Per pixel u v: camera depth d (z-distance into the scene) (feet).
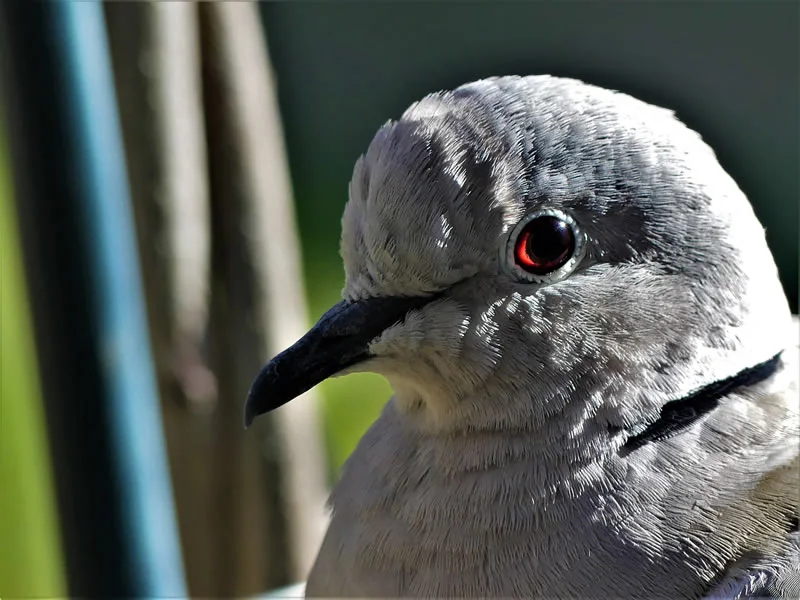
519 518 2.78
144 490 2.91
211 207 2.96
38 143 2.88
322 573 2.82
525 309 2.78
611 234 2.77
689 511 2.77
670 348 2.78
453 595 2.78
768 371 2.80
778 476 2.77
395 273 2.78
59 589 3.14
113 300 2.89
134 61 2.92
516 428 2.79
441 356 2.78
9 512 3.38
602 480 2.78
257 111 2.96
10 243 3.55
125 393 2.90
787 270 4.03
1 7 2.87
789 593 2.75
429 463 2.80
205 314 2.96
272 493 2.98
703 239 2.78
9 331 3.61
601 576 2.77
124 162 2.93
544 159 2.77
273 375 2.79
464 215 2.77
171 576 2.92
